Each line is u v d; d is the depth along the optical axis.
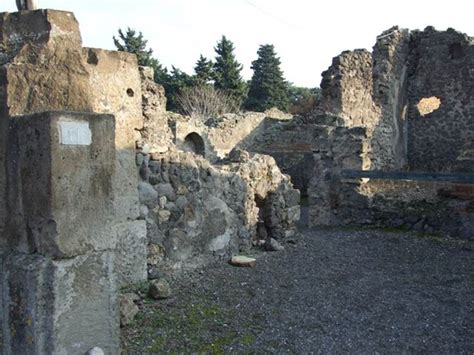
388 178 8.27
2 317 3.05
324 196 8.89
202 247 5.72
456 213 7.62
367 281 5.41
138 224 4.93
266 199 6.96
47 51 3.18
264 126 21.28
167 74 33.72
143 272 4.98
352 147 8.70
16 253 3.01
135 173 4.92
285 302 4.67
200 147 18.22
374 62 12.53
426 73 13.54
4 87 3.07
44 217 2.83
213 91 30.91
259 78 37.28
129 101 4.93
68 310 2.89
